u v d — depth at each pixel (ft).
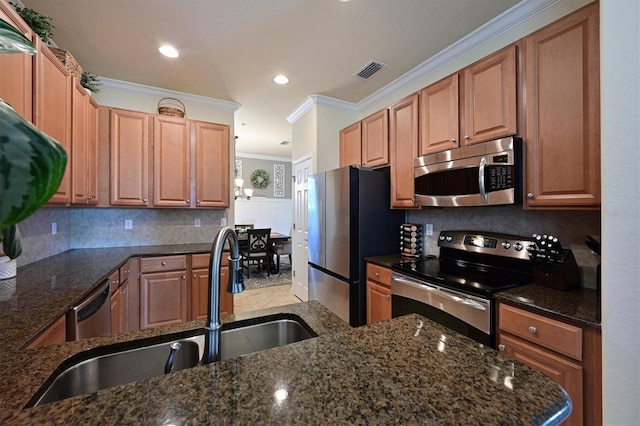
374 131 9.27
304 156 12.42
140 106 10.47
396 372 1.97
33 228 6.98
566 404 1.68
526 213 6.40
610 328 3.08
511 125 5.54
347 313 8.48
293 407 1.57
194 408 1.54
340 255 8.82
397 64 8.93
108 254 8.32
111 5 6.32
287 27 7.13
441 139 7.02
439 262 7.63
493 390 1.78
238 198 23.49
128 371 2.69
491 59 5.92
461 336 2.58
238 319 3.29
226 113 12.05
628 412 2.96
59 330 3.89
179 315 8.98
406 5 6.39
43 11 6.46
